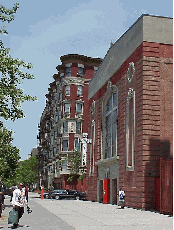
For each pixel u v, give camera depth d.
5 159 35.75
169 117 30.20
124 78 35.81
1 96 16.59
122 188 34.22
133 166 31.19
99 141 45.38
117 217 21.92
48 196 60.53
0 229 15.15
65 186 74.50
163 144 29.70
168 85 30.66
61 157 76.06
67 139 76.62
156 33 31.30
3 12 18.56
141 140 29.78
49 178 90.38
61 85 80.62
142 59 30.83
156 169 29.19
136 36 32.75
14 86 17.36
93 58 79.56
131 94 32.84
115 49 39.50
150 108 30.03
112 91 40.44
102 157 43.78
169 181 24.31
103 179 42.22
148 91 30.25
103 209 30.02
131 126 33.12
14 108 17.20
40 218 20.84
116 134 37.66
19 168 37.94
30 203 41.22
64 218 21.03
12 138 36.22
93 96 49.75
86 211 27.50
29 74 17.59
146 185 28.95
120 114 36.69
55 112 86.69
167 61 30.97
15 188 17.61
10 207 32.72
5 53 17.42
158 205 27.88
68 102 77.69
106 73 42.94
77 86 77.88
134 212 26.36
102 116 44.38
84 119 77.94
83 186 72.19
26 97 17.42
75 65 78.19
